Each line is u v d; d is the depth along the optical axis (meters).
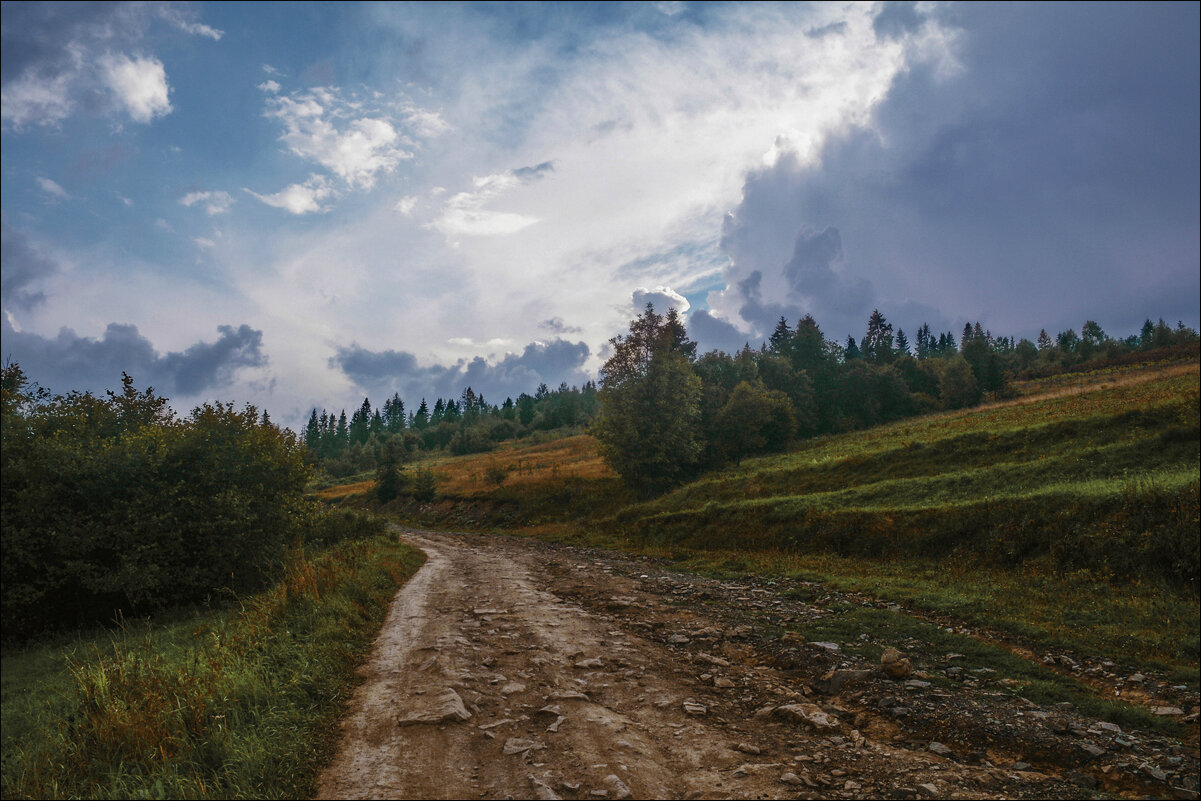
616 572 19.25
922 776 5.21
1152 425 22.95
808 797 4.87
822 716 6.52
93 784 5.27
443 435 152.00
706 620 11.73
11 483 16.33
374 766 5.59
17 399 18.36
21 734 7.75
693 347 70.88
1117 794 5.03
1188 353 85.75
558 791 5.04
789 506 25.25
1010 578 14.15
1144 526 13.34
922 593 13.30
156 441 18.83
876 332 132.88
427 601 14.38
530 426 141.50
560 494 54.44
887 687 7.46
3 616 15.50
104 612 17.36
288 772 5.42
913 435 40.53
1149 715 6.62
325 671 8.27
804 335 81.94
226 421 21.31
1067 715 6.69
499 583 17.00
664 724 6.55
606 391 49.28
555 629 11.06
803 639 9.96
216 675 7.30
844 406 72.75
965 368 76.69
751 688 7.77
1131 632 9.66
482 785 5.20
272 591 13.90
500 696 7.50
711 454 52.72
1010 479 20.88
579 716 6.72
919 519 18.75
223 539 18.28
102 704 6.60
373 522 38.31
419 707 7.00
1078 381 71.81
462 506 61.50
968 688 7.62
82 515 16.44
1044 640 9.77
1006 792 4.93
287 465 22.81
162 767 5.43
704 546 26.28
